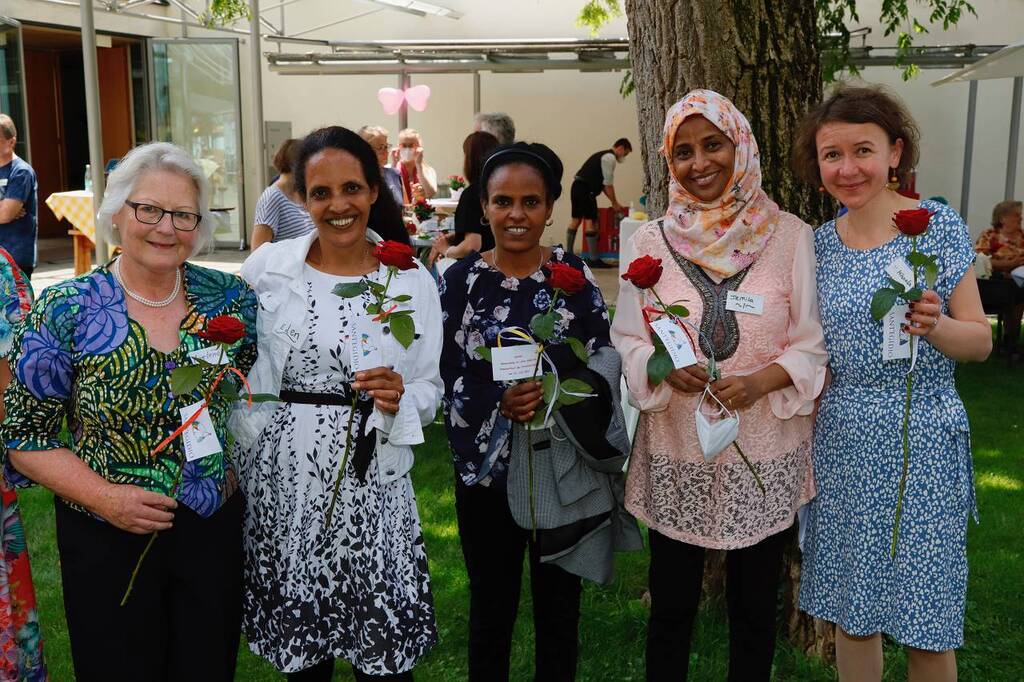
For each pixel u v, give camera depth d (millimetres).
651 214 3418
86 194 10758
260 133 10594
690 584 2691
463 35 15156
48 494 5062
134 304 2219
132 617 2201
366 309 2387
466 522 2768
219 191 15109
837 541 2623
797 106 3209
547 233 15562
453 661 3361
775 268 2607
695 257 2598
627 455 2629
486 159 2674
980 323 2428
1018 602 3725
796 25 3178
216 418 2277
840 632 2719
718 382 2514
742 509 2584
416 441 2443
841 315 2545
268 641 2402
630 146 13883
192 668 2273
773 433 2588
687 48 3152
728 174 2568
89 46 7391
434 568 4152
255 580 2436
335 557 2387
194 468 2238
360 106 15523
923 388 2514
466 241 4949
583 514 2646
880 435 2514
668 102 3246
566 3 14766
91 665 2193
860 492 2553
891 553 2523
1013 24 12953
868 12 13289
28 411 2133
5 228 6387
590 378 2611
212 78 14852
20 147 11430
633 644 3439
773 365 2547
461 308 2684
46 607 3795
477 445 2641
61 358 2123
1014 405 6836
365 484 2406
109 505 2121
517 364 2506
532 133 15312
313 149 2422
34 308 2152
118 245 2225
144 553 2152
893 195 2576
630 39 3428
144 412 2172
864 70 13398
